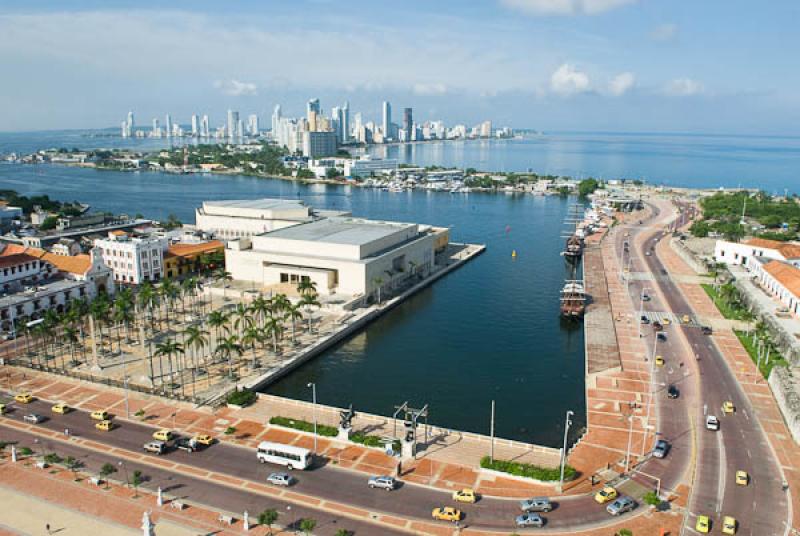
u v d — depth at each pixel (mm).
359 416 138625
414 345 195875
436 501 105375
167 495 106438
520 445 124375
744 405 145500
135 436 128750
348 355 186750
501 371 175125
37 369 165375
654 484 111250
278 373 167125
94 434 129500
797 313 199375
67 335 173125
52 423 134625
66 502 104000
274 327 175500
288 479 109812
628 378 162250
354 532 96500
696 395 151125
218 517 99938
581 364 180250
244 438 128125
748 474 114812
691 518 100812
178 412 140500
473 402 155500
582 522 99250
